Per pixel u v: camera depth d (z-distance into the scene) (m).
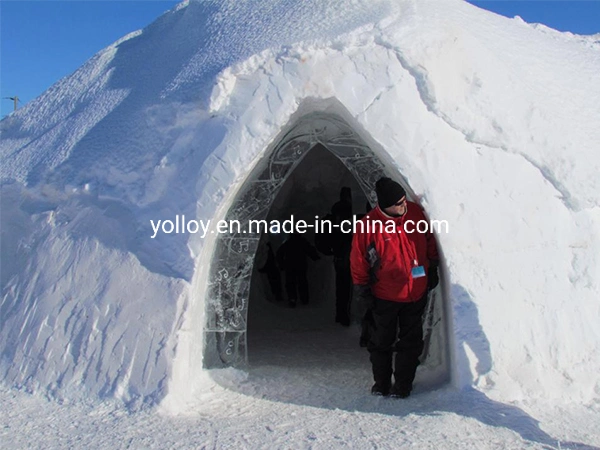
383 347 4.35
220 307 4.93
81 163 5.35
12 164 6.11
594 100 5.83
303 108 4.63
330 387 4.70
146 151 4.96
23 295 4.98
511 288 4.37
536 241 4.54
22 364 4.57
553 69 6.07
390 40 4.57
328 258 8.79
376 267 4.21
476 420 3.72
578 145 4.93
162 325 4.29
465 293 4.29
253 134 4.45
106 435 3.63
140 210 4.75
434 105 4.57
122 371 4.22
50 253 5.04
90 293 4.62
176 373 4.19
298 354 5.88
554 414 3.89
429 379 4.57
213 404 4.27
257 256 8.93
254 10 5.84
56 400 4.21
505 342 4.22
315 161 8.59
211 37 5.64
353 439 3.50
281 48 4.59
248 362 5.46
